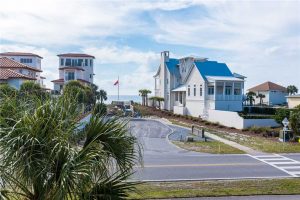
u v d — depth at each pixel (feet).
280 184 45.62
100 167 16.15
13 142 14.64
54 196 14.93
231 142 88.63
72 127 16.29
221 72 161.07
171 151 74.13
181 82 193.16
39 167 14.99
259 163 62.03
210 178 49.73
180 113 172.04
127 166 18.30
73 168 14.64
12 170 14.75
